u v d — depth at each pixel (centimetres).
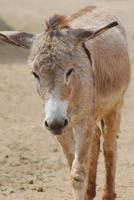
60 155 2150
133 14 5669
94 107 1432
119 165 2044
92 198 1644
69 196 1767
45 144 2269
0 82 3372
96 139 1622
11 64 3897
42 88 1266
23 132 2416
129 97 2989
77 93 1339
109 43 1585
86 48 1417
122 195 1778
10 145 2248
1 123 2547
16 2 6134
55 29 1315
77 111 1364
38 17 5131
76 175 1377
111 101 1574
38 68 1264
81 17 1589
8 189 1831
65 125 1245
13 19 4950
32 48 1314
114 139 1664
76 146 1401
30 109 2795
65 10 5831
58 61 1258
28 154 2159
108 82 1537
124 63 1658
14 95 3067
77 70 1330
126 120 2592
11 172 1981
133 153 2172
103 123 1692
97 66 1482
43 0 6356
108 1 6531
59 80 1254
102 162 2073
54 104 1238
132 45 4334
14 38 1348
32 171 1997
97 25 1568
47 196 1769
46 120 1234
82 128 1395
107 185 1677
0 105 2856
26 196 1770
